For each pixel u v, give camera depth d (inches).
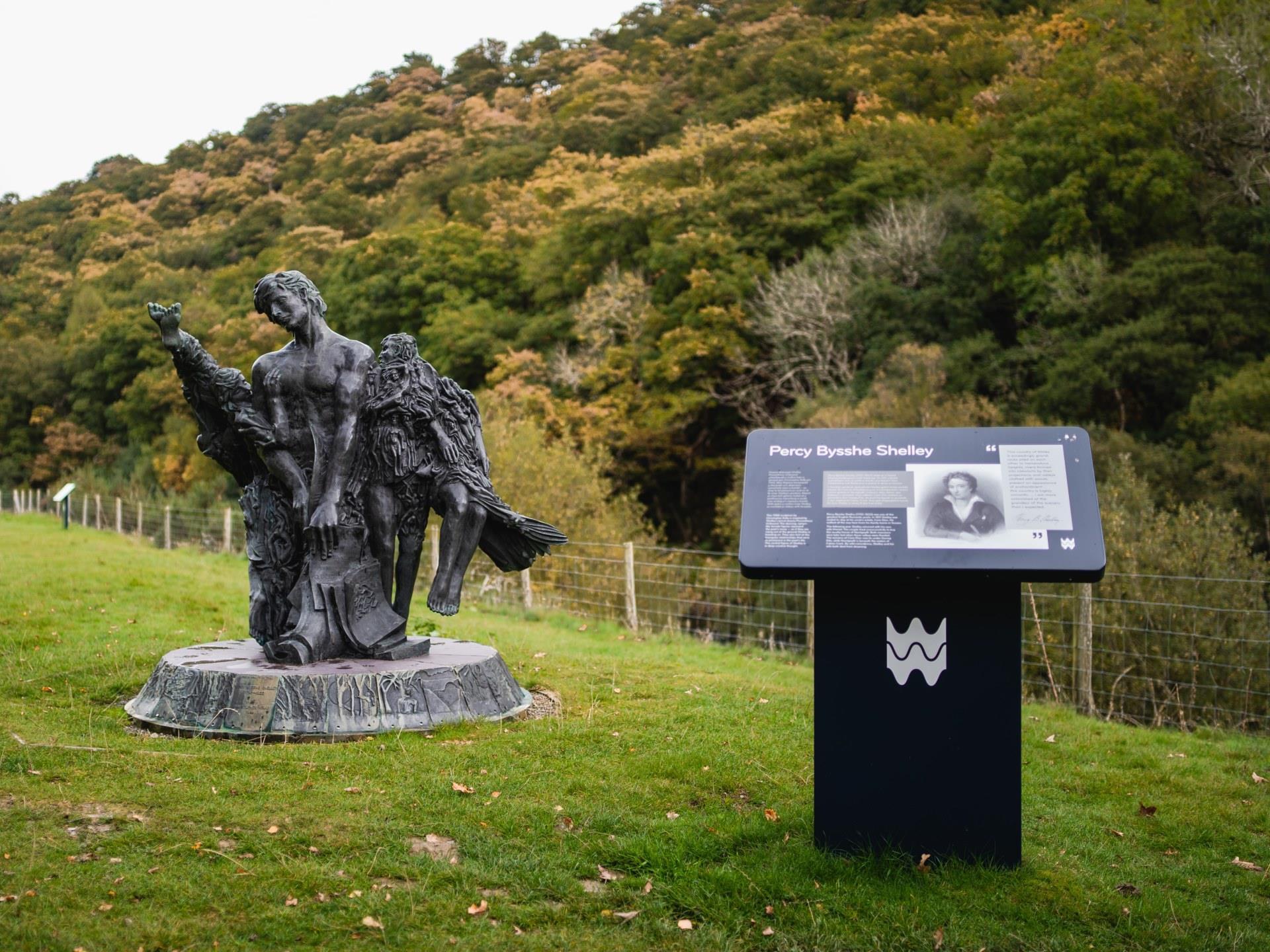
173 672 295.7
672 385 1293.1
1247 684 442.3
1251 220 1018.1
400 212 2155.5
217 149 3275.1
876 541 201.6
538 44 3122.5
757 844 219.9
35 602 506.0
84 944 167.8
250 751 263.4
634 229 1445.6
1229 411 869.8
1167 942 188.5
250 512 321.1
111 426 2012.8
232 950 170.1
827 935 183.0
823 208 1354.6
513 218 1733.5
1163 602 484.7
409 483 317.1
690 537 1350.9
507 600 658.2
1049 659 490.9
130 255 2442.2
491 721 301.3
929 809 208.2
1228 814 260.7
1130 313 1023.0
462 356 1487.5
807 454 213.6
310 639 300.5
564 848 212.7
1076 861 221.5
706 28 2477.9
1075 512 200.4
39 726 288.0
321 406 312.2
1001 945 182.5
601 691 359.6
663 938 181.9
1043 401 1009.5
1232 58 1037.8
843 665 211.2
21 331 2369.6
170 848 202.2
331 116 3127.5
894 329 1188.5
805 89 1681.8
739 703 348.2
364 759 258.4
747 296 1294.3
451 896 191.3
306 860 201.2
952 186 1293.1
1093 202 1084.5
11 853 197.6
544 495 822.5
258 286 309.3
